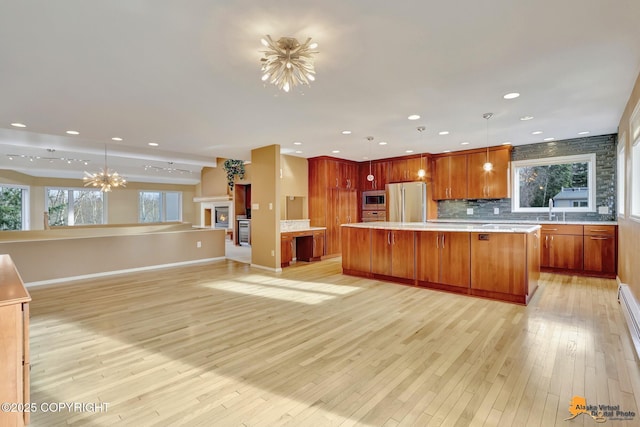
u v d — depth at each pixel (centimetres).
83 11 183
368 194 791
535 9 186
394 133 496
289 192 708
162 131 474
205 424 171
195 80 286
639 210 340
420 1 177
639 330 254
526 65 261
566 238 520
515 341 272
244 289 455
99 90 309
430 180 693
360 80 287
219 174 1165
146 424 171
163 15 188
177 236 652
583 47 232
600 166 527
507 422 171
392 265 483
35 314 350
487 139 546
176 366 235
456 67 263
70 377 220
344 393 199
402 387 205
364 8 183
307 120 417
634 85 304
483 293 402
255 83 293
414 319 329
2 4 175
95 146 761
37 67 258
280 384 210
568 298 394
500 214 635
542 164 586
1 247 456
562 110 382
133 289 457
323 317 337
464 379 214
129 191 1155
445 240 429
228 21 196
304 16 191
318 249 699
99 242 549
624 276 402
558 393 197
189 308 370
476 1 178
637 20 197
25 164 858
